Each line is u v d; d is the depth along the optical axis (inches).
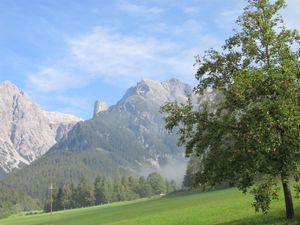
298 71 1243.8
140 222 2869.1
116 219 3779.5
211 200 3580.2
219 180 1414.9
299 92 1226.0
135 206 5516.7
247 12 1360.7
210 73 1403.8
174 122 1408.7
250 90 1264.8
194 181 1487.5
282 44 1310.3
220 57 1391.5
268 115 1153.4
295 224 1294.3
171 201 4869.6
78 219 4810.5
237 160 1344.7
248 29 1375.5
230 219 2014.0
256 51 1338.6
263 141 1176.2
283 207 1974.7
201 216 2453.2
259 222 1535.4
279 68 1235.9
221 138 1389.0
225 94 1362.0
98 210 6338.6
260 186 1296.8
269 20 1350.9
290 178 1293.1
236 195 3435.0
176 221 2454.5
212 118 1392.7
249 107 1221.7
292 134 1173.7
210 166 1424.7
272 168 1258.0
